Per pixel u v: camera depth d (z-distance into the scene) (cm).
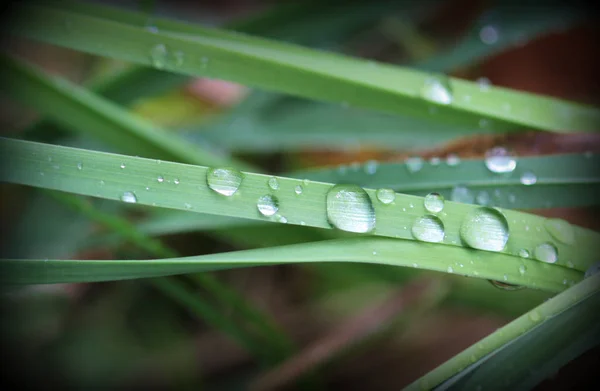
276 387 17
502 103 15
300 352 17
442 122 16
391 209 14
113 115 17
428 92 15
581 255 14
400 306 17
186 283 17
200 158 17
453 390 14
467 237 14
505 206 15
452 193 15
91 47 15
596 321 14
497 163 15
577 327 14
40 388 17
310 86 15
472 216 14
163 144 17
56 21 15
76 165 14
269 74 15
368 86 15
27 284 14
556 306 14
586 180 15
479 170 15
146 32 15
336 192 14
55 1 16
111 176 14
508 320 17
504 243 14
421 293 17
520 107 15
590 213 17
